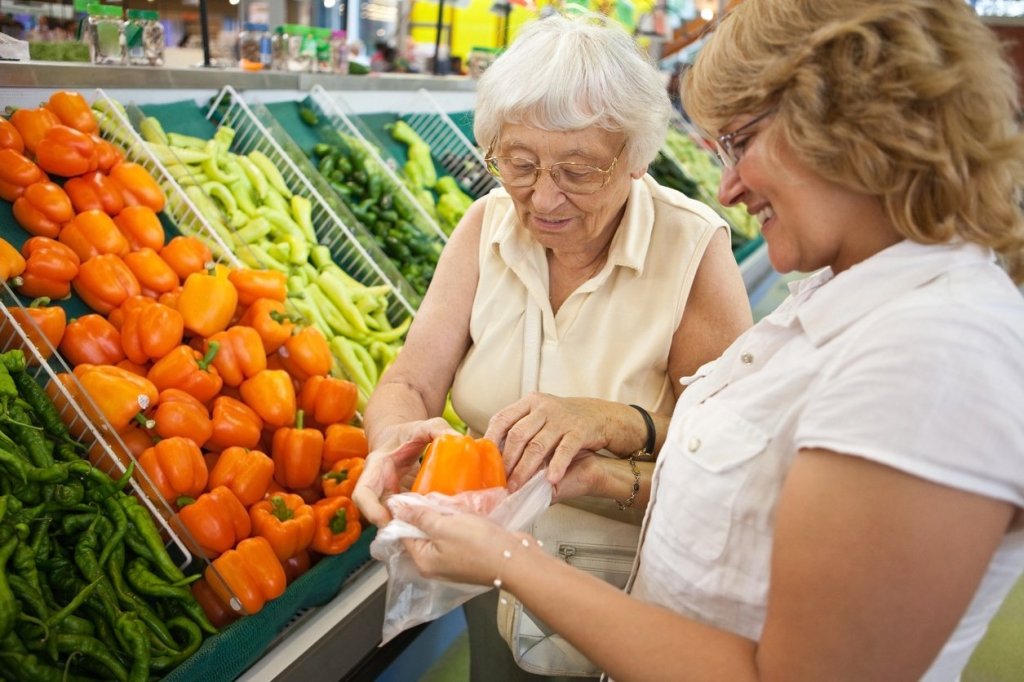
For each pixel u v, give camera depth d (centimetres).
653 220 161
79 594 140
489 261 171
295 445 199
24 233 201
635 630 87
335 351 262
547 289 165
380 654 208
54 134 206
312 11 582
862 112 76
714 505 95
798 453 79
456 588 121
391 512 128
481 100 143
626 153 143
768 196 87
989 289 77
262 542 169
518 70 135
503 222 167
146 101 276
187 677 144
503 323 169
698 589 98
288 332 220
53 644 133
